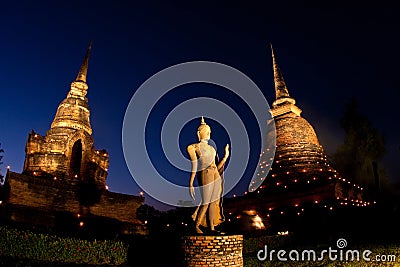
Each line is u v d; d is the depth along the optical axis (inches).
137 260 438.0
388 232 782.5
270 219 988.6
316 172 1100.5
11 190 726.5
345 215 874.1
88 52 1192.8
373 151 1373.0
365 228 828.0
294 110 1317.7
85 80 1140.5
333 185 928.9
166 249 430.3
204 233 403.9
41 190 776.9
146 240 454.0
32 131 961.5
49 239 381.7
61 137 972.6
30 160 924.6
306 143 1209.4
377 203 1106.7
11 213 681.6
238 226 887.1
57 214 774.5
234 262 389.4
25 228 454.6
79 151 1045.2
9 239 353.1
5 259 331.9
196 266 371.6
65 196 820.0
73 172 1004.6
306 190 977.5
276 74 1450.5
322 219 896.3
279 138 1242.6
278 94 1393.9
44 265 345.1
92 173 992.2
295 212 960.3
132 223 887.7
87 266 377.1
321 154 1198.3
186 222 916.0
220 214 427.8
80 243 404.5
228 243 389.1
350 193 987.3
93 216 851.4
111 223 828.6
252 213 974.4
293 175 1109.7
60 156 924.6
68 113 1032.2
